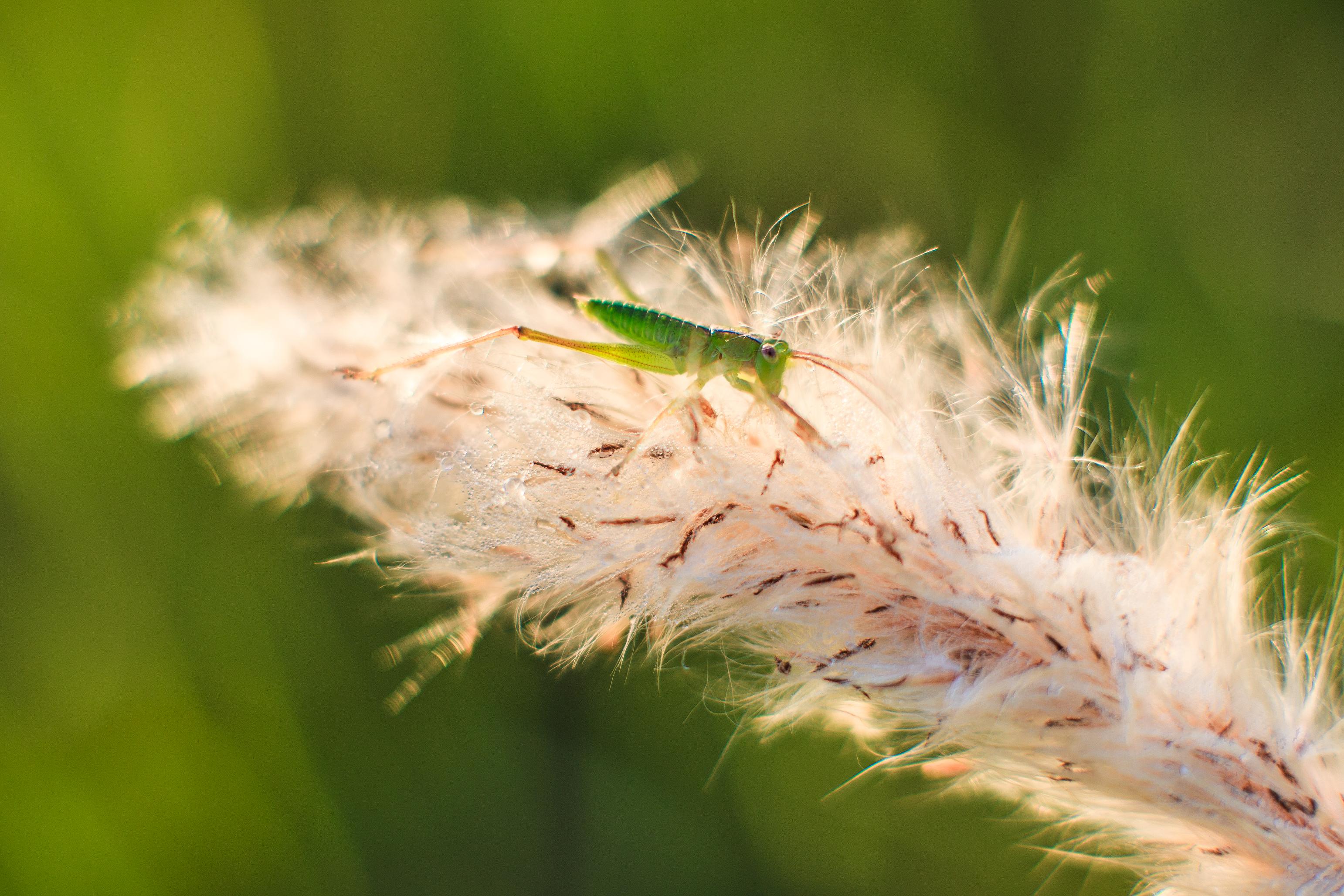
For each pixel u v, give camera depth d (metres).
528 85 0.25
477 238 0.18
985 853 0.20
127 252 0.23
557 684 0.21
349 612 0.21
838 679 0.16
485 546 0.16
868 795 0.20
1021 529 0.17
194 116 0.24
